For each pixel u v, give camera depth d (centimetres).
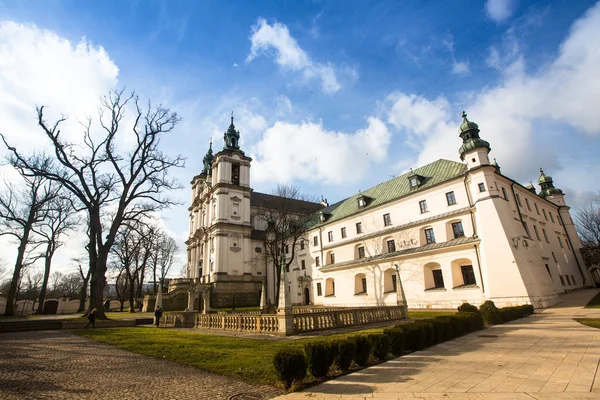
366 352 932
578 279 4234
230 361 988
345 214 4859
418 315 2517
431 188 3616
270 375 819
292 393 686
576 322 1611
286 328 1584
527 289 2623
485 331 1511
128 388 733
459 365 866
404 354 1069
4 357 1134
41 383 778
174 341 1477
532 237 3406
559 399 574
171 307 4709
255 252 5959
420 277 3469
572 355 898
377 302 3931
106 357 1121
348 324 1897
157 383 773
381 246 4066
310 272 5306
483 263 2933
